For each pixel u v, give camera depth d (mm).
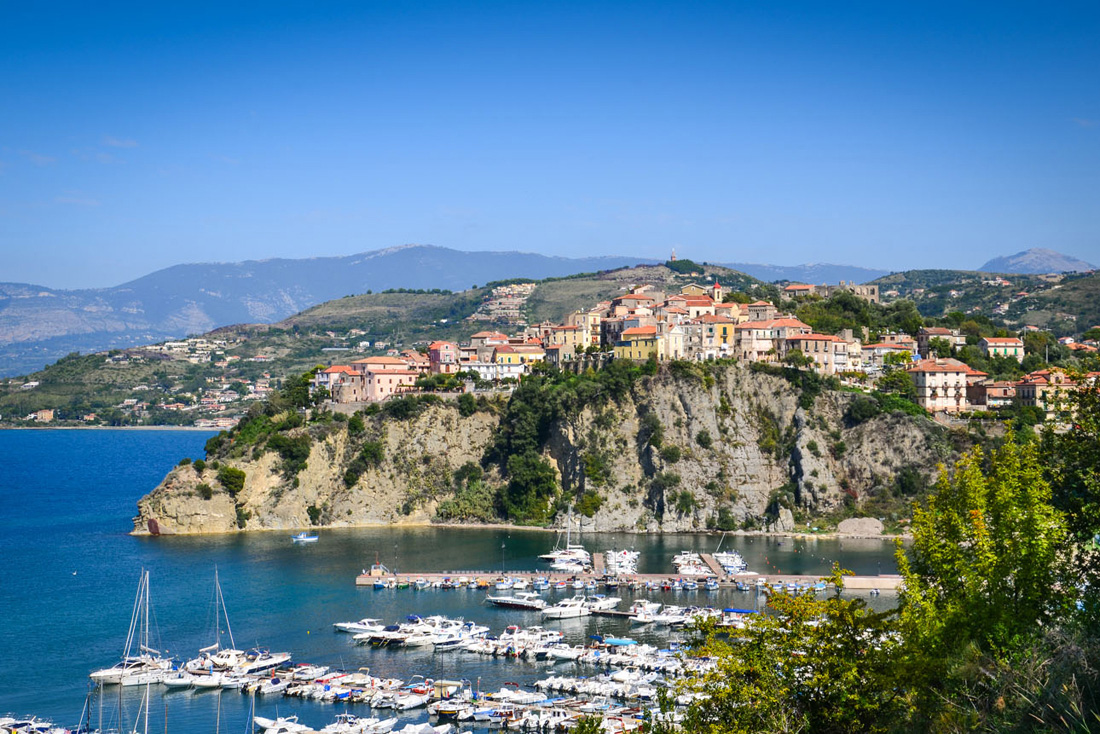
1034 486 75750
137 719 145875
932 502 83125
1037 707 54781
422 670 167875
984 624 71188
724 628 75875
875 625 70250
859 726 65875
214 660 169125
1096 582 70250
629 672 160875
